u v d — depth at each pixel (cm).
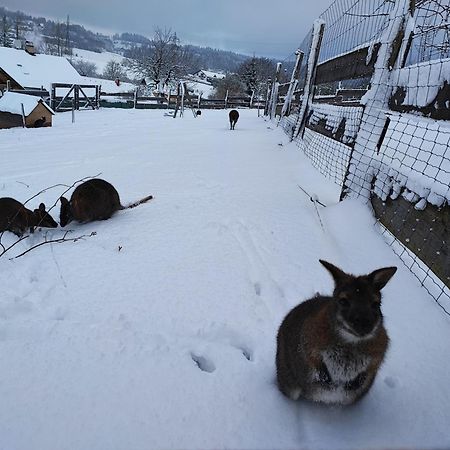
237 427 124
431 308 180
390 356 154
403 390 140
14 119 860
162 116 1202
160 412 128
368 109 286
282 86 1023
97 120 1036
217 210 305
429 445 119
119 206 312
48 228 289
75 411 127
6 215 267
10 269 218
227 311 184
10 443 116
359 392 124
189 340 163
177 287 201
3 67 1944
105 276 211
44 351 153
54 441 117
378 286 122
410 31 271
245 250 242
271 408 132
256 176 415
